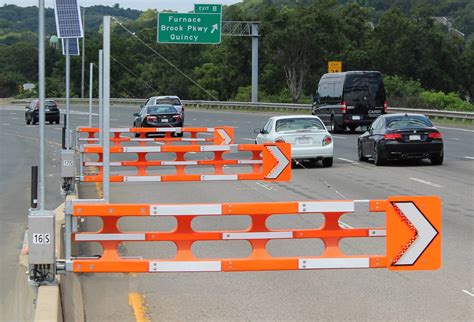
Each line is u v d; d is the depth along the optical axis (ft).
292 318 30.55
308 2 484.33
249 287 35.76
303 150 88.69
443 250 43.16
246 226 50.90
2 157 115.85
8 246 48.06
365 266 27.22
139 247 44.70
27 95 369.09
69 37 66.28
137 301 33.53
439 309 31.60
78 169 82.89
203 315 31.19
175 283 36.76
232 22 227.81
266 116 214.90
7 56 405.39
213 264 26.94
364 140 95.81
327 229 27.55
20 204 66.49
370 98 147.13
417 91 284.61
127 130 86.07
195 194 69.10
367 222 51.67
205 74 300.40
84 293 34.91
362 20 348.18
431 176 79.87
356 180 77.41
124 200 65.41
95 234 27.20
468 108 251.60
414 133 88.79
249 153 109.19
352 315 30.89
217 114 229.66
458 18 536.83
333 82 152.46
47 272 26.08
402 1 561.02
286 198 65.31
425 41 324.60
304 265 27.14
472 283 35.78
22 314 29.60
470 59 332.80
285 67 300.81
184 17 189.16
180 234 27.27
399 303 32.58
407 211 26.66
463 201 62.18
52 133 164.76
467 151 107.86
